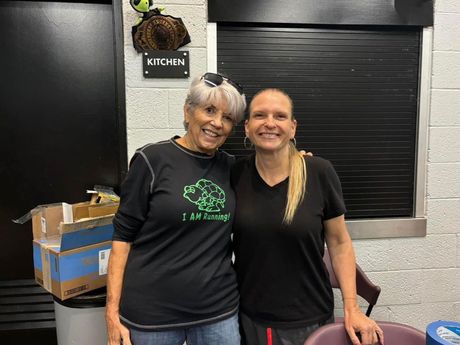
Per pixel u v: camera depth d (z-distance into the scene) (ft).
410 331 3.81
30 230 6.68
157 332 4.01
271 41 6.62
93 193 6.41
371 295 5.63
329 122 6.82
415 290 7.16
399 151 7.00
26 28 6.36
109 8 6.55
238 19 6.36
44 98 6.51
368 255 6.98
